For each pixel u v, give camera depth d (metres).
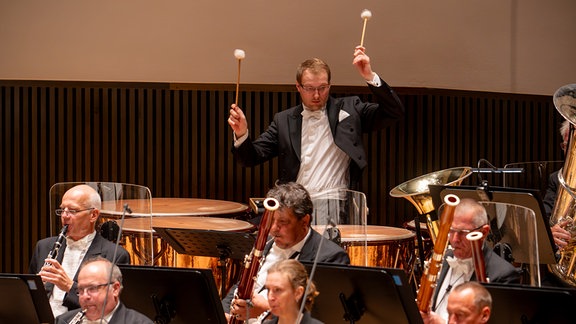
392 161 18.08
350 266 8.68
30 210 17.77
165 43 17.42
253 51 17.45
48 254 11.56
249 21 17.42
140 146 17.61
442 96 17.95
